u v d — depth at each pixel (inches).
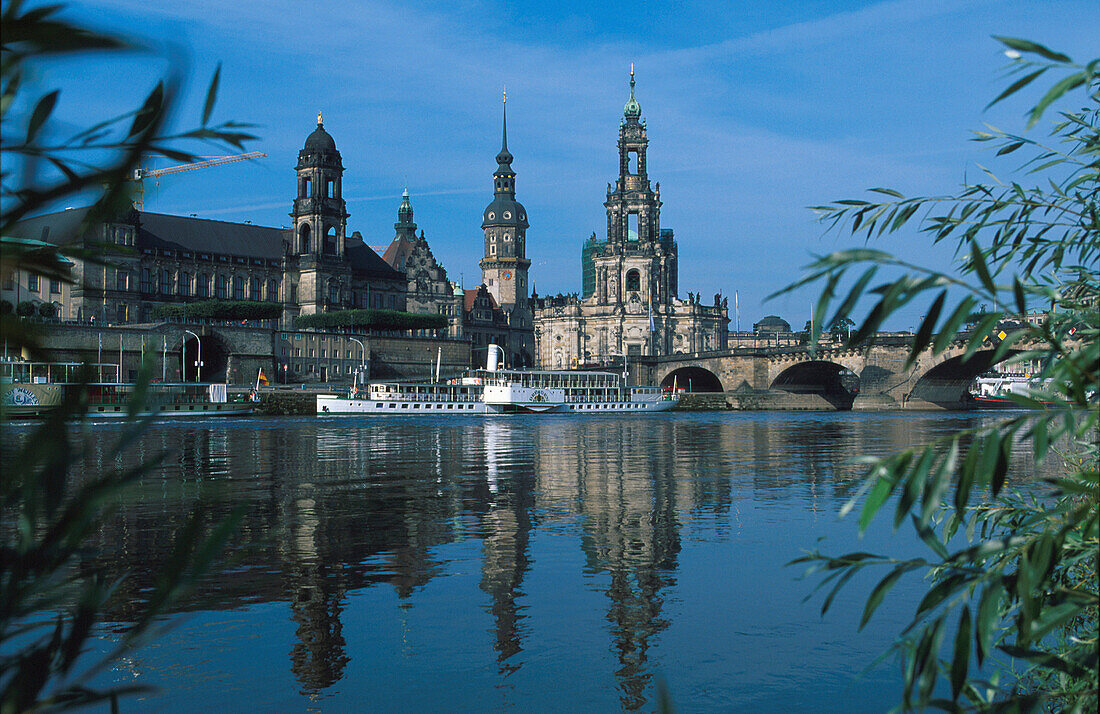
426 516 1249.4
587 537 1086.4
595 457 2281.0
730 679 604.7
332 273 7790.4
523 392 5442.9
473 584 847.1
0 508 97.4
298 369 6589.6
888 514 1223.5
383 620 729.0
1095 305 267.3
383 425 3998.5
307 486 1608.0
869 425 4234.7
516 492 1525.6
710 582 855.1
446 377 7504.9
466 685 590.6
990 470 163.0
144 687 109.9
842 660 636.1
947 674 229.8
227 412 4827.8
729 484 1637.6
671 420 4830.2
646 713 540.7
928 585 810.8
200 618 712.4
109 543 983.0
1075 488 183.2
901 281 148.9
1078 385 163.8
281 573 880.9
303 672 609.0
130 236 6491.1
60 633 106.0
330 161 7834.6
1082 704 189.8
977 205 275.9
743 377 7445.9
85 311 5260.8
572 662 636.1
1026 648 186.1
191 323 5935.0
